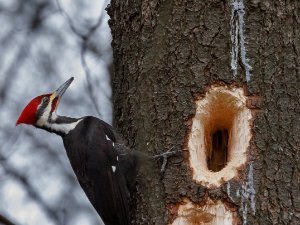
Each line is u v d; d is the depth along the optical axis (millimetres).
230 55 11062
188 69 11156
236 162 10734
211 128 11391
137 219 11117
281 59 11016
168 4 11484
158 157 11023
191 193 10656
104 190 12180
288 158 10648
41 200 16906
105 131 12508
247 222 10398
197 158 10945
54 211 16891
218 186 10602
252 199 10484
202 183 10688
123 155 11570
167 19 11445
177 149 10953
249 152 10703
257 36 11094
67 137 12984
